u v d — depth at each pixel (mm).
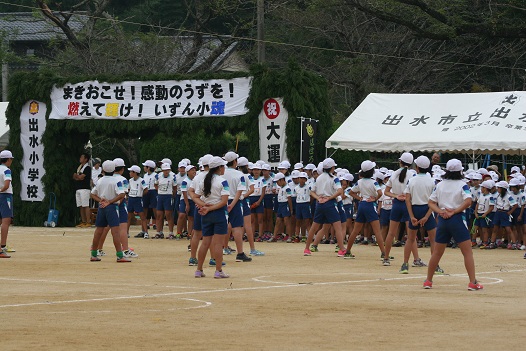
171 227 32062
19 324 12469
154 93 36969
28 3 67125
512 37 45656
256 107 35094
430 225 20094
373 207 23344
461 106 32688
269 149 34875
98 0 52188
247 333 11758
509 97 32312
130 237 32562
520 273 20266
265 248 27875
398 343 11055
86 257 24016
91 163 39562
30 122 38969
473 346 10891
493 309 14000
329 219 24594
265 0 55625
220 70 53094
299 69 34750
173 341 11164
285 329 12070
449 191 16484
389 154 46438
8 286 17203
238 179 22547
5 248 23922
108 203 22312
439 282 18078
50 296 15617
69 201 39125
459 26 44875
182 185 29875
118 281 18156
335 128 42281
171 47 51094
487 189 28469
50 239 30875
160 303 14648
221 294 15867
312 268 21297
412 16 50188
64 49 57406
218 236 18688
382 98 34188
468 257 16625
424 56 52594
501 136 30453
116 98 37531
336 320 12859
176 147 42938
